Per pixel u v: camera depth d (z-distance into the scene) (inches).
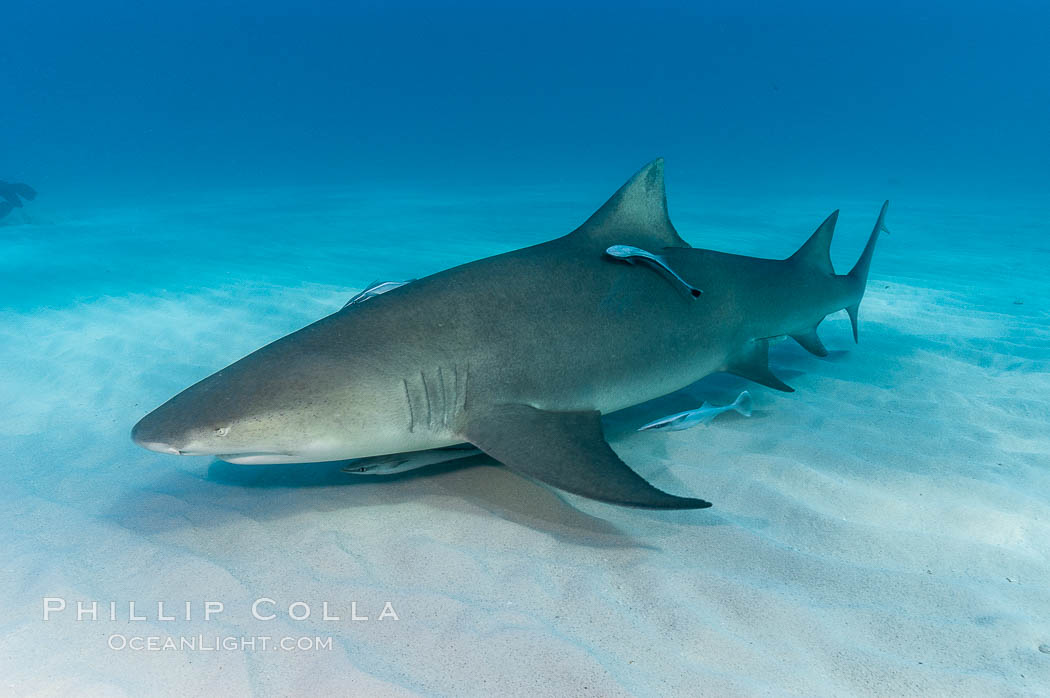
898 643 90.1
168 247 533.0
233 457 116.6
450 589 103.5
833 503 129.9
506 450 116.3
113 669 87.1
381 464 130.9
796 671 85.4
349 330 124.1
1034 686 81.7
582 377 137.8
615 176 1449.3
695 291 148.6
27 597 103.1
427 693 82.2
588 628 93.9
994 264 464.8
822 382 206.5
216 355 241.0
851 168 1734.7
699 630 93.0
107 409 189.6
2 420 182.1
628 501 98.7
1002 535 117.0
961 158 2202.3
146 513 128.3
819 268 203.3
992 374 213.8
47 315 309.6
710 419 173.9
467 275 135.9
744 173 1542.8
